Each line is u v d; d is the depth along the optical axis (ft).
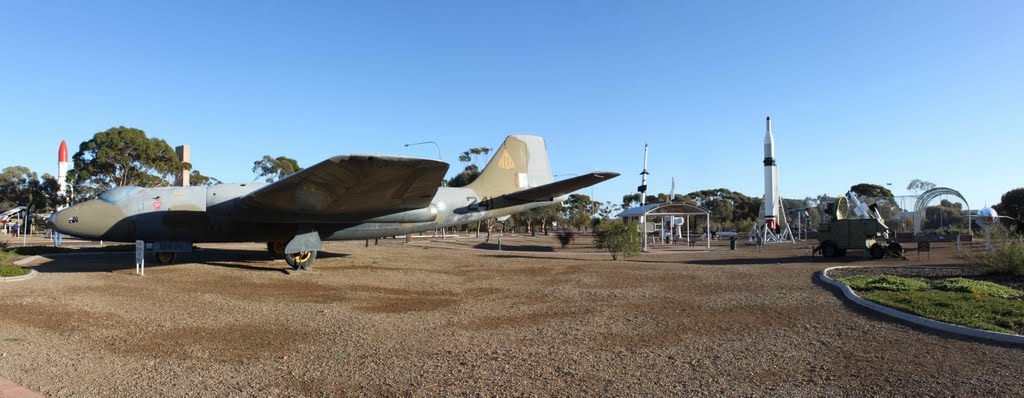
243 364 20.24
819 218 209.97
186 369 19.51
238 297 37.70
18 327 26.53
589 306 34.24
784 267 60.95
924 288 39.22
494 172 73.31
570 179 60.39
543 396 16.60
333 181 47.75
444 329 27.02
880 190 261.85
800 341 24.14
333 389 17.26
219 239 61.00
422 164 44.21
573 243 139.54
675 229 170.71
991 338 24.08
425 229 68.90
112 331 25.91
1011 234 50.78
